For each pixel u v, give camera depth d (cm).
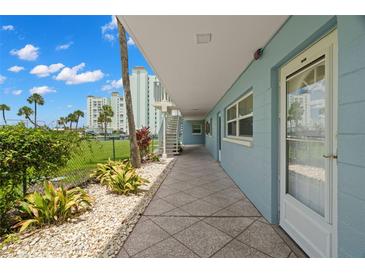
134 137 704
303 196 212
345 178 135
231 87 521
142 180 442
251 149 345
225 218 286
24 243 226
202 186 462
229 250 210
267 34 244
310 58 191
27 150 283
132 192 407
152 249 214
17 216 264
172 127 1204
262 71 287
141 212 306
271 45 256
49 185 292
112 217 291
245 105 414
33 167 294
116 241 227
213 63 347
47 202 277
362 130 122
